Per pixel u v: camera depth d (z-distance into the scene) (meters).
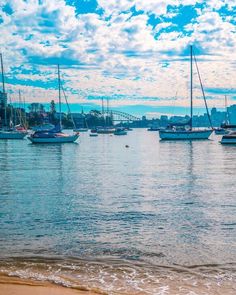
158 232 18.84
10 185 34.59
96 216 22.09
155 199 27.19
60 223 20.58
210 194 29.12
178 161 59.59
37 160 62.12
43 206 24.88
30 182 36.56
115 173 43.94
